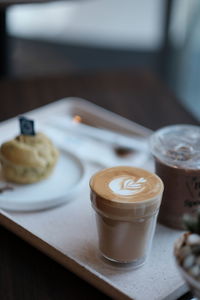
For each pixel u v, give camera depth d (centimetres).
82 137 101
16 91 117
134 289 67
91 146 98
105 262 70
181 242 59
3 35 130
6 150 85
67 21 227
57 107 108
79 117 108
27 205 80
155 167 78
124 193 67
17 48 169
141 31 232
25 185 85
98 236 71
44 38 219
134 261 69
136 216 66
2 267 71
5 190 84
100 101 115
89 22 230
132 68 134
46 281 69
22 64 147
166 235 76
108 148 97
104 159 94
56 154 88
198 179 75
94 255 72
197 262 57
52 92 118
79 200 83
